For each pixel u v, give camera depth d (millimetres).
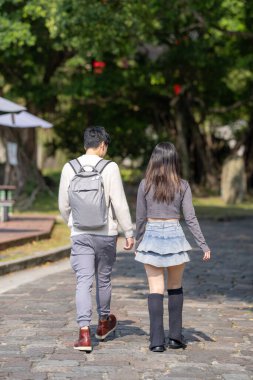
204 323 15055
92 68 50000
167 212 12484
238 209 51938
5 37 40969
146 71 52312
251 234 35969
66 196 12906
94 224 12578
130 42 44344
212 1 37375
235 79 58969
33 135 49344
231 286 20062
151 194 12516
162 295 12711
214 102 60500
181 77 55250
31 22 43562
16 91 48156
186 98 59250
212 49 54406
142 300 17453
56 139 58469
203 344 13203
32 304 16766
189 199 12516
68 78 50719
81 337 12422
